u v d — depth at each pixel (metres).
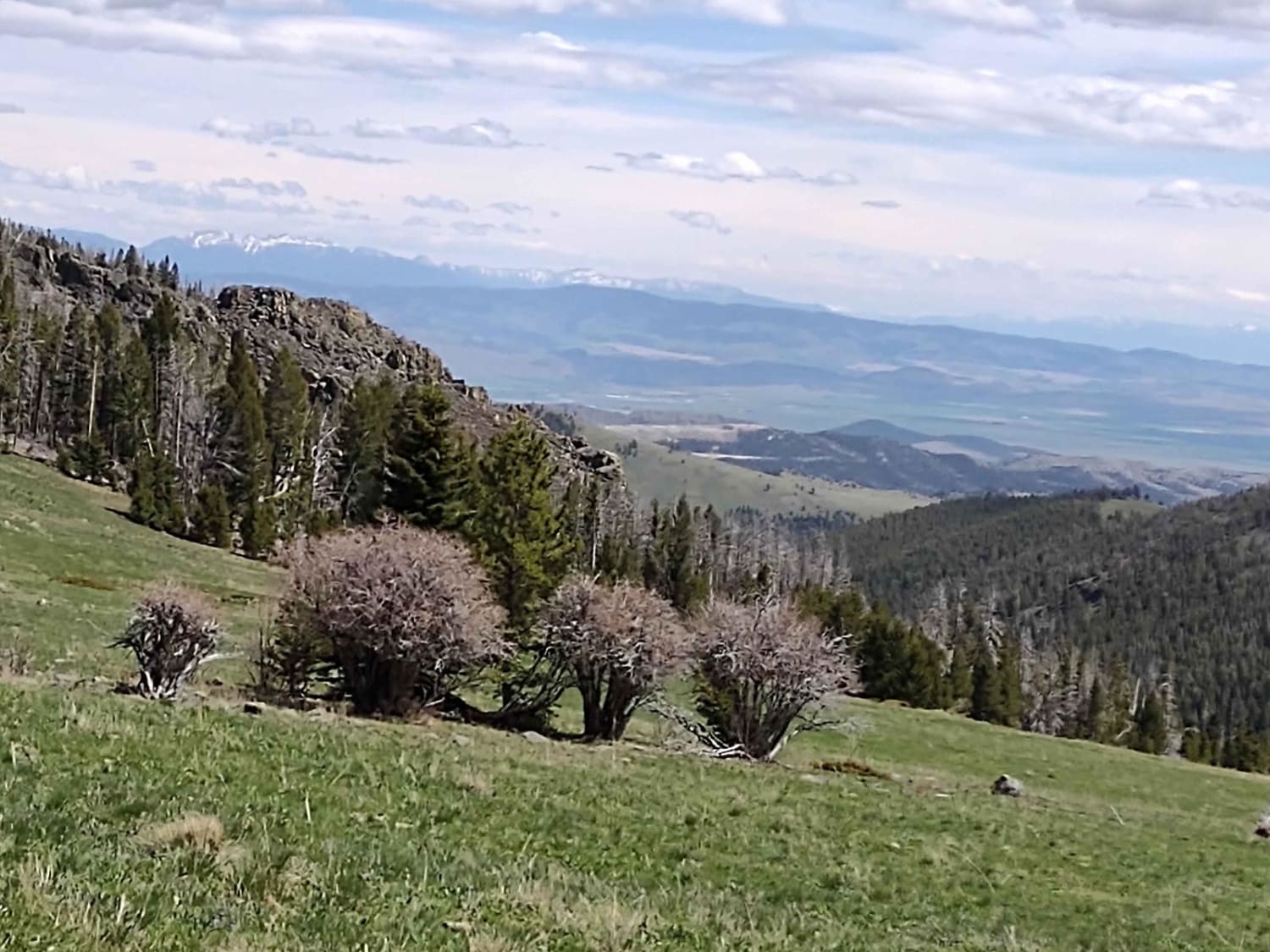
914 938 17.39
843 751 51.50
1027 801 38.94
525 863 16.19
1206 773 67.06
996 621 198.50
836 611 92.69
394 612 34.81
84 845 11.43
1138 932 20.69
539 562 46.00
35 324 107.31
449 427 47.47
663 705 40.59
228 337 138.75
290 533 88.38
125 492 92.44
